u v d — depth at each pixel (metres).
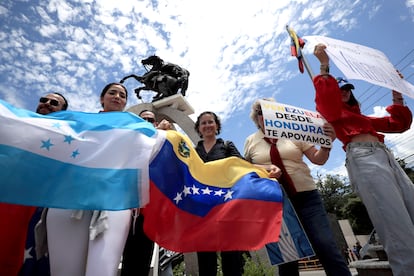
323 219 2.51
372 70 2.61
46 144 1.69
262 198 2.47
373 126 2.75
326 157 2.76
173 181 2.29
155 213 2.09
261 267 5.38
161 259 4.74
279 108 2.80
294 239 2.55
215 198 2.43
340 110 2.47
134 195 1.67
